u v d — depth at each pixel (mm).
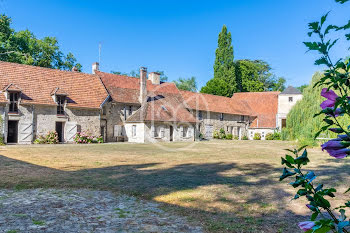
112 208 5312
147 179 8062
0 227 4258
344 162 12062
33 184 7254
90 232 4121
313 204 1098
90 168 10117
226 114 37969
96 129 26469
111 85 30328
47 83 25156
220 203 5660
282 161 1164
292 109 26625
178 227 4340
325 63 1057
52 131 23766
